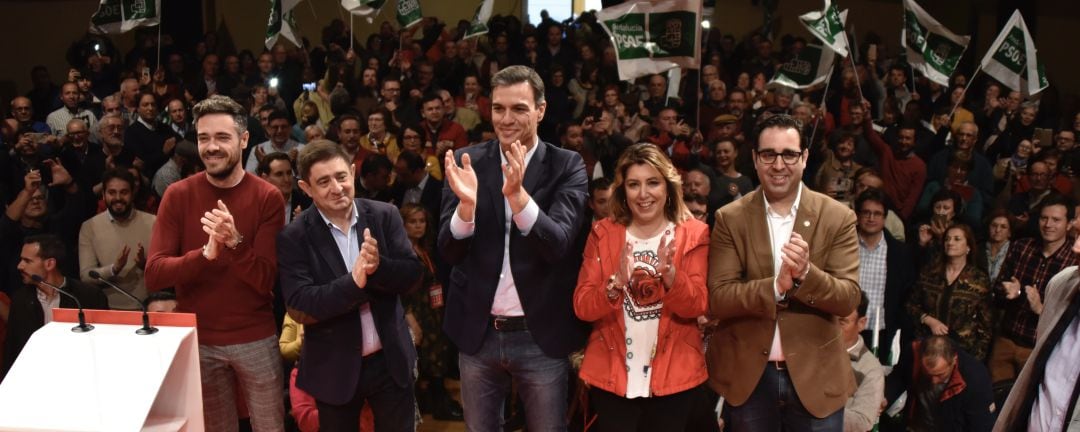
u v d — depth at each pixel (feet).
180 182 11.05
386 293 10.81
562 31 37.40
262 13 40.91
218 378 11.00
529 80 10.09
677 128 25.88
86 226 17.16
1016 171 26.45
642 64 21.11
